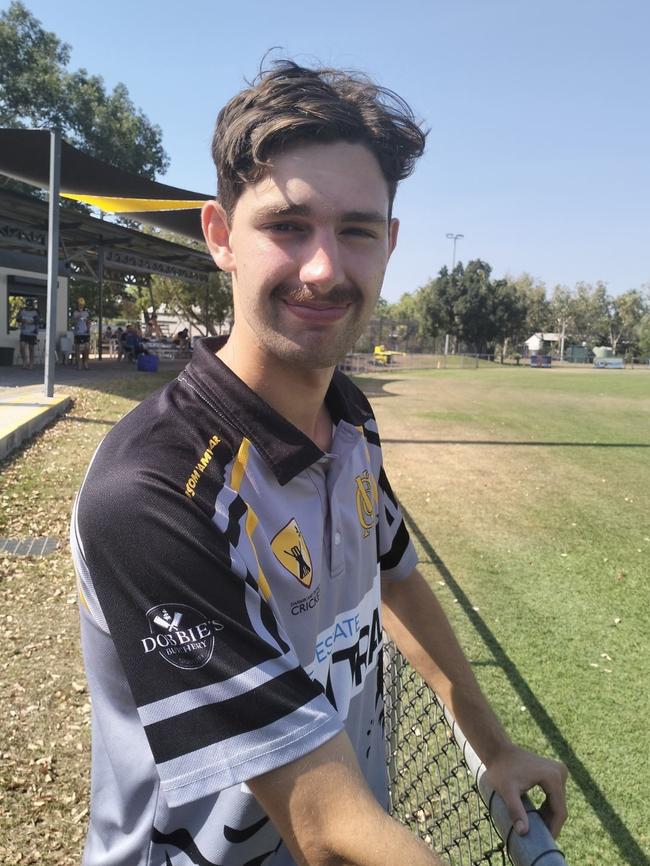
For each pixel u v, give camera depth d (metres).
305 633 0.90
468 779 1.24
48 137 10.35
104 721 0.86
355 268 0.87
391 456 9.38
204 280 26.11
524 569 5.12
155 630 0.73
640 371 45.69
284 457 0.87
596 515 6.70
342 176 0.83
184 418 0.84
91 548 0.76
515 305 57.00
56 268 10.20
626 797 2.68
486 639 3.93
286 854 0.91
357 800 0.70
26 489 6.19
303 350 0.87
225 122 0.89
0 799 2.56
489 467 8.90
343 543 0.99
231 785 0.69
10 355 17.20
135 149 32.12
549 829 1.02
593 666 3.67
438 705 1.28
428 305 56.47
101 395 11.85
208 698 0.71
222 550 0.76
